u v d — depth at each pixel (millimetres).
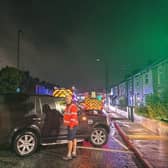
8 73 21766
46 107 9094
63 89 16812
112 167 7430
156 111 15305
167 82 21906
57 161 7957
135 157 8656
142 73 30078
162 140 11492
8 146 8336
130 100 37062
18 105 8594
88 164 7684
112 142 11508
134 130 14867
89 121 9992
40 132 8781
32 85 30875
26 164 7551
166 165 7277
